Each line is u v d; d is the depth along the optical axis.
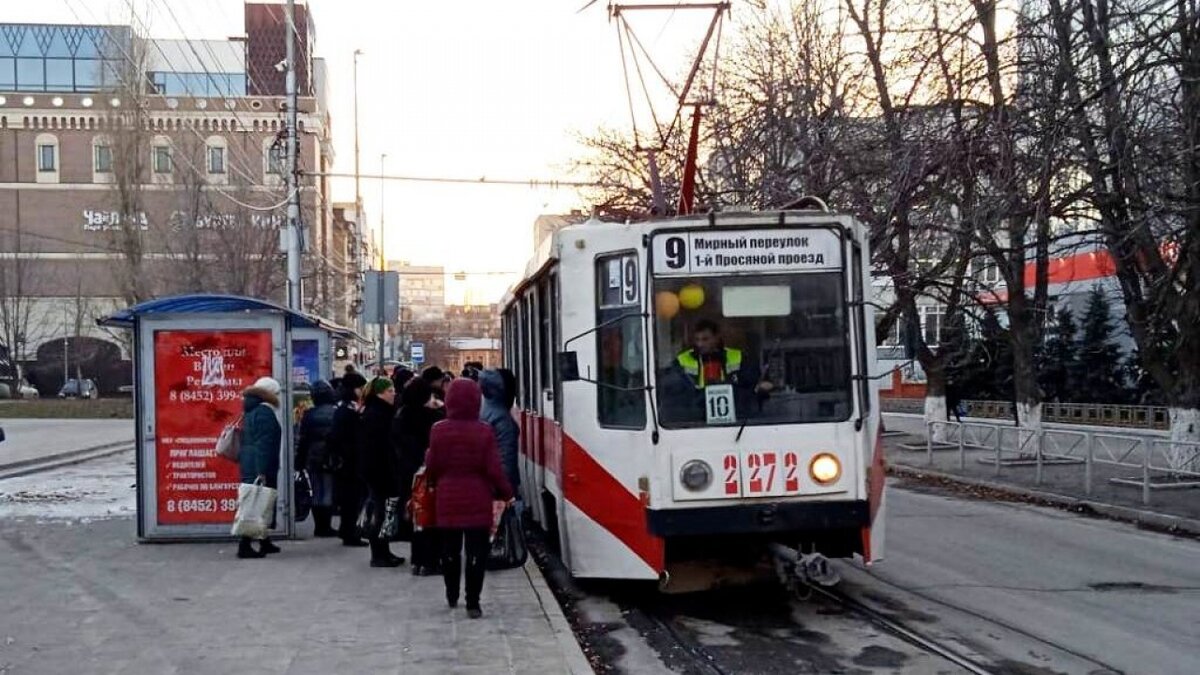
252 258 40.81
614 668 7.40
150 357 12.09
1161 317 16.98
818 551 9.00
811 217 8.69
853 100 22.83
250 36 52.94
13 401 54.78
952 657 7.44
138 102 43.69
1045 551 12.12
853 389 8.58
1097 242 16.64
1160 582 10.22
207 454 12.14
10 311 62.62
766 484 8.40
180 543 12.09
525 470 13.28
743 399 8.51
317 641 7.50
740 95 25.05
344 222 79.69
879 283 23.97
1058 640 7.91
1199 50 13.38
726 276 8.62
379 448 10.46
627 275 8.70
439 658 7.04
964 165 14.34
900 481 20.92
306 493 13.65
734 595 9.64
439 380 11.78
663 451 8.38
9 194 68.50
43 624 8.03
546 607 8.59
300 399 14.69
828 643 7.89
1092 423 38.06
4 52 69.75
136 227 43.38
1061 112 13.85
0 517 14.69
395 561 10.57
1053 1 14.70
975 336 31.80
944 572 10.72
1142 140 13.48
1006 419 40.00
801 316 8.63
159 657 7.07
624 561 8.54
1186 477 17.12
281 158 39.34
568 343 8.92
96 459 26.16
